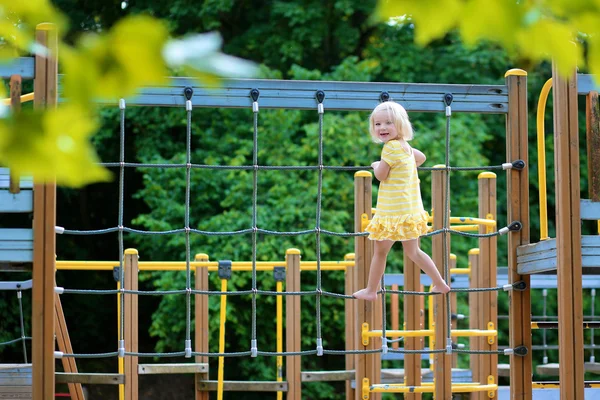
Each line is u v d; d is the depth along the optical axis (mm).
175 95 7770
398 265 19875
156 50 1453
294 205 19266
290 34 21312
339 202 19625
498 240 22031
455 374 11680
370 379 9273
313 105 8047
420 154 8062
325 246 19000
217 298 19234
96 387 20141
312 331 20422
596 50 1559
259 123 20438
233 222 19109
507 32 1540
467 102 8273
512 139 8242
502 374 12203
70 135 1470
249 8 21922
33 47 1594
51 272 6844
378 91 8180
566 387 6723
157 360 21969
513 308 8016
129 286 10859
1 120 1440
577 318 6789
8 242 6844
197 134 21109
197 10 20938
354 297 7867
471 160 20047
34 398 6730
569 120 6969
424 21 1551
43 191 6867
